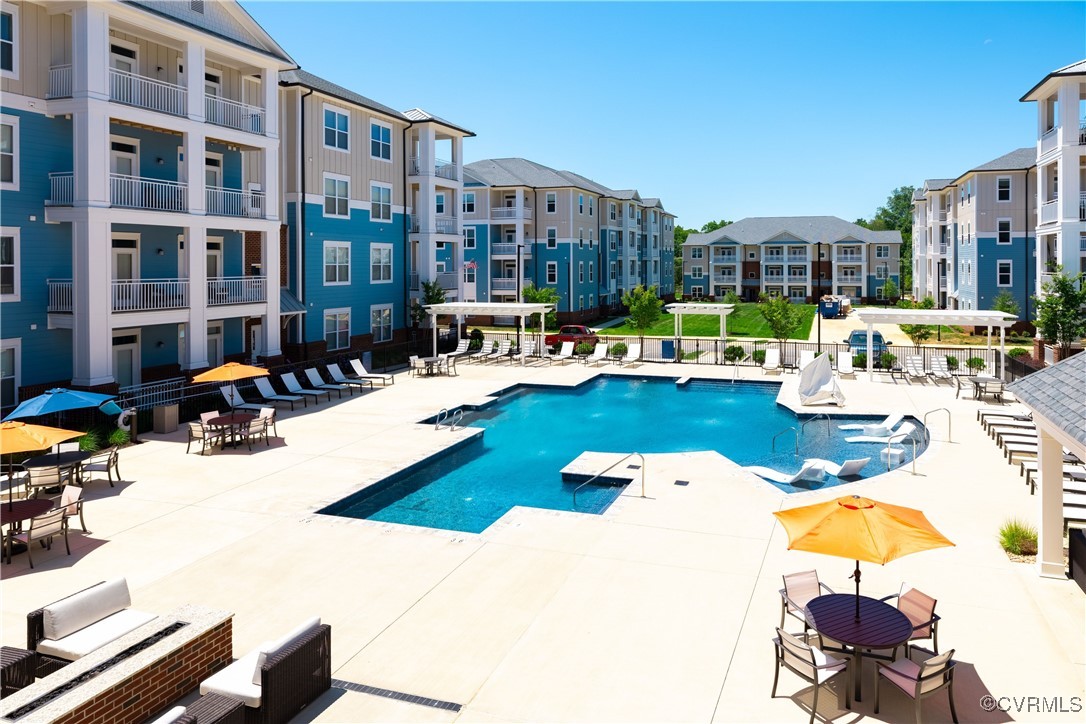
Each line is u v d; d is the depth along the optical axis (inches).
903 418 968.3
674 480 674.2
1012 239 2073.1
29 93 869.8
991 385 1061.1
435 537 528.4
